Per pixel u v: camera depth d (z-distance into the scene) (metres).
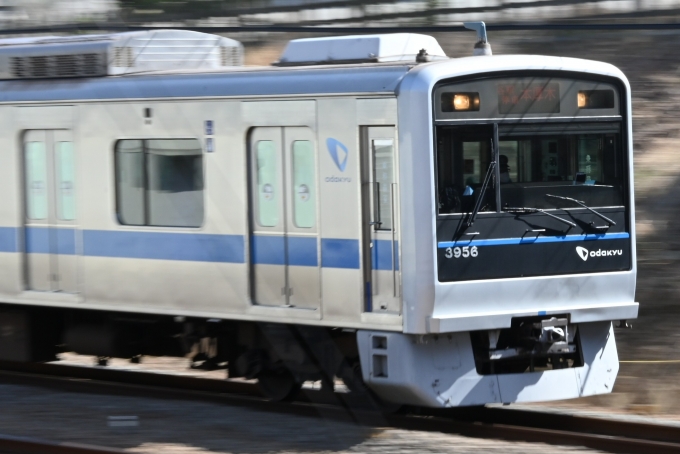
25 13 76.50
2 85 36.81
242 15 76.44
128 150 34.00
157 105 33.06
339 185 29.69
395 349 29.08
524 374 30.73
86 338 37.44
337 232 29.88
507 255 29.94
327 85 29.66
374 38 31.36
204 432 29.28
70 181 35.38
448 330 28.53
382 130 28.89
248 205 31.67
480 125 29.34
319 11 77.25
